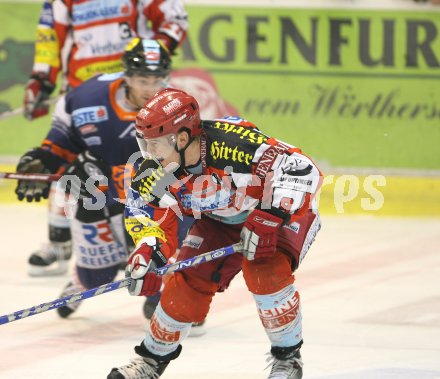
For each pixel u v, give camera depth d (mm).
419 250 20609
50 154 14680
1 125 24375
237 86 24328
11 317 10523
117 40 17438
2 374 12375
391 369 12469
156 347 11023
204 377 12188
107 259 14641
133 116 14117
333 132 24359
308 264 19344
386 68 24234
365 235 22016
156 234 10703
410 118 24281
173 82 24234
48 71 18016
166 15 17391
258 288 10703
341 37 24172
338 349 13531
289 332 10945
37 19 24219
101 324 15055
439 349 13578
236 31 24172
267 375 12289
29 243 21047
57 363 12914
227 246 11086
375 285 17688
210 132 10414
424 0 24094
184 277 10836
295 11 24109
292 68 24234
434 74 24219
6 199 24781
